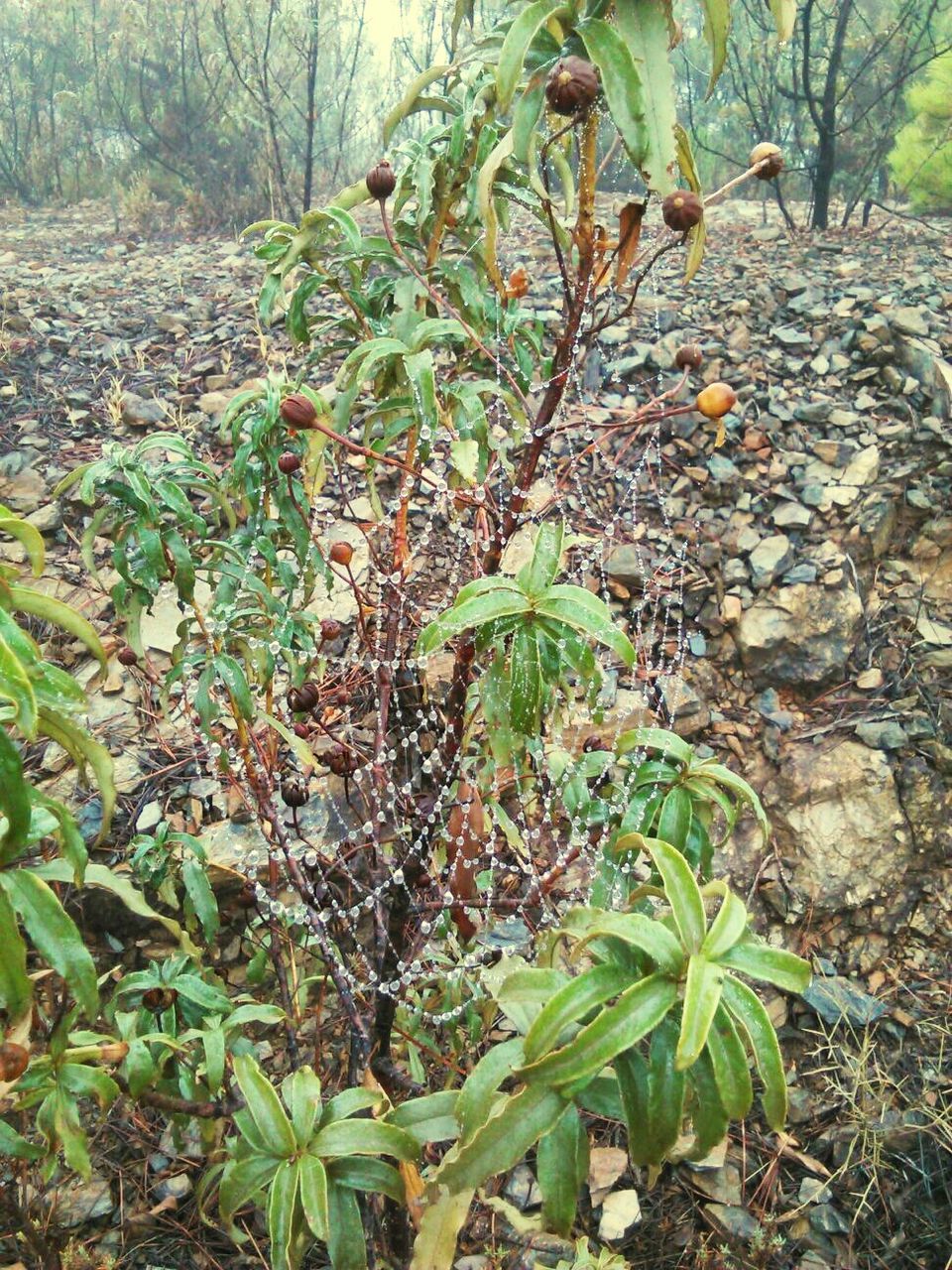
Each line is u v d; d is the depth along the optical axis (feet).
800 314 10.91
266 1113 3.32
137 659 5.96
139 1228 5.51
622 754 4.38
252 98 17.34
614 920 2.84
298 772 6.11
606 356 9.82
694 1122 2.88
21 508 8.45
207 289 12.63
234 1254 5.49
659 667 7.84
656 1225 6.01
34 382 10.14
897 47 15.38
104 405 9.87
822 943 7.40
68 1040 4.31
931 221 15.51
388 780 4.64
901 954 7.43
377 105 19.70
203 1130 4.87
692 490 8.93
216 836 6.46
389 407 4.83
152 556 5.23
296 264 5.21
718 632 8.38
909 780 7.82
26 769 6.82
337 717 6.30
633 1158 2.86
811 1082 6.77
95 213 19.72
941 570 9.08
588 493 8.59
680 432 9.27
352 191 5.23
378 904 4.36
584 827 4.53
